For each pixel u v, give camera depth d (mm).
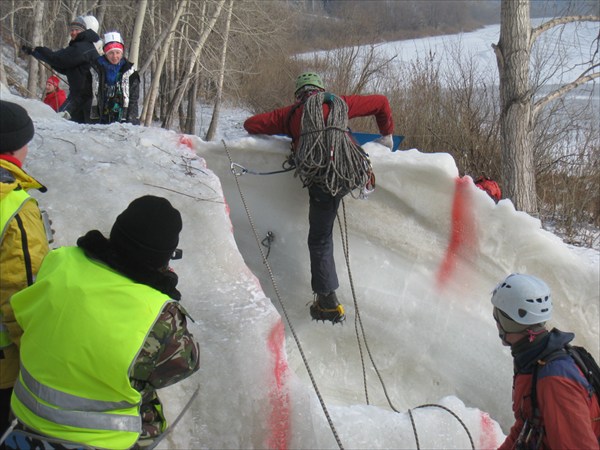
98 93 5637
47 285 2104
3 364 2469
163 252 2094
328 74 11820
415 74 10492
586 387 2256
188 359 2146
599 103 15922
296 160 3863
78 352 1995
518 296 2420
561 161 8961
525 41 7152
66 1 15203
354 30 16250
